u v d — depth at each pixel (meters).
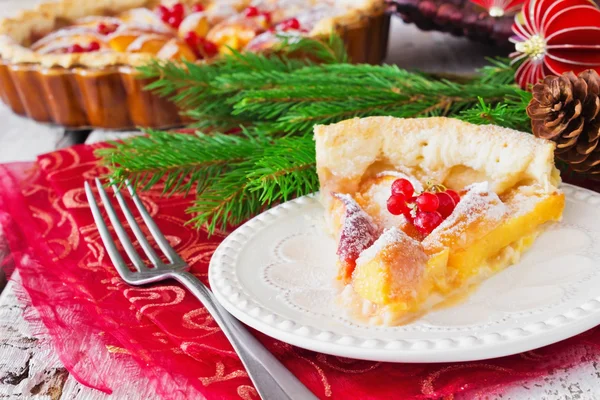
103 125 0.69
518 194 0.50
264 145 0.57
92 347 0.47
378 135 0.52
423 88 0.58
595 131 0.52
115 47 0.72
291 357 0.45
